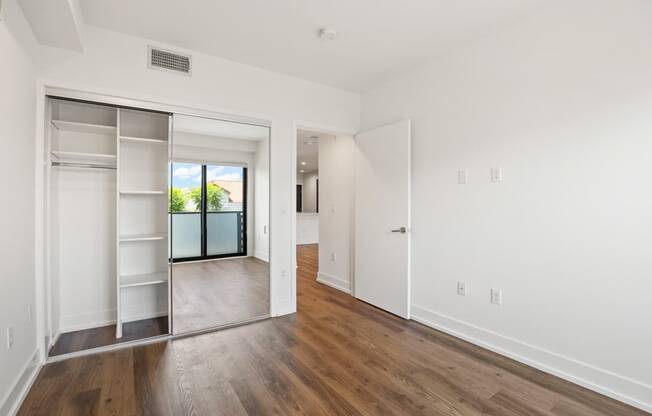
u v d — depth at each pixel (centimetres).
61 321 273
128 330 285
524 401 187
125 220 298
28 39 202
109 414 173
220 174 331
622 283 187
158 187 308
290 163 336
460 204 274
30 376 202
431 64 301
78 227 279
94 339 264
